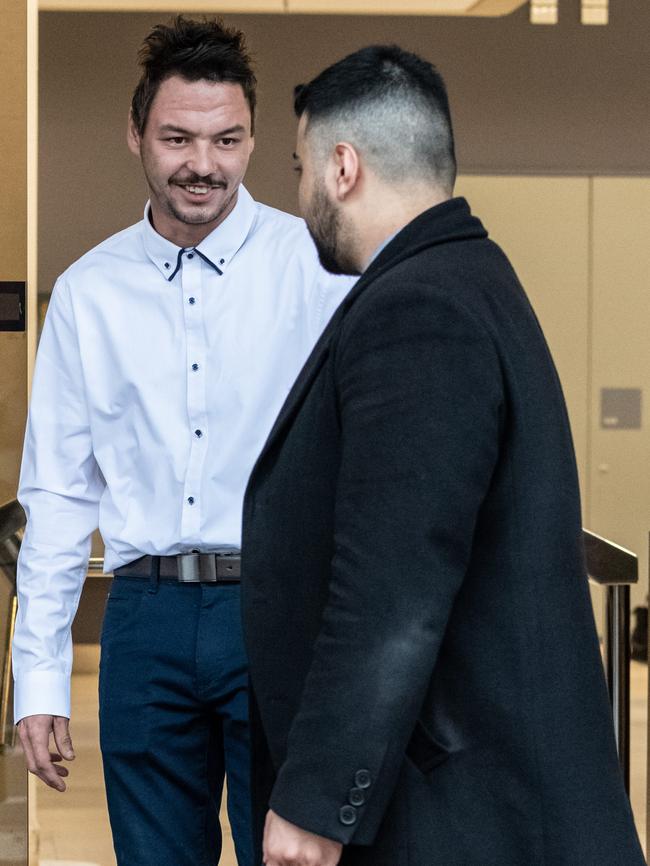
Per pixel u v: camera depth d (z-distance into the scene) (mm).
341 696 1748
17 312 3986
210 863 2766
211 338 2684
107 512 2727
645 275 10461
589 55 10328
